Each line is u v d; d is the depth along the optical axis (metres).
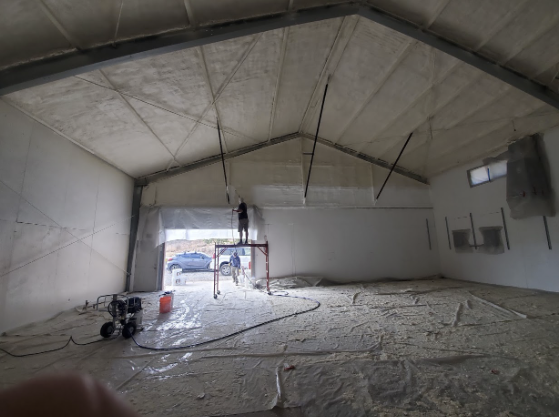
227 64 4.42
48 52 3.06
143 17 3.09
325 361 2.62
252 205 7.58
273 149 8.05
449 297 5.40
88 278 5.28
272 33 4.13
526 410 1.84
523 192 5.62
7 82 2.99
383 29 4.30
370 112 6.38
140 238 6.96
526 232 5.79
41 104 3.78
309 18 3.73
